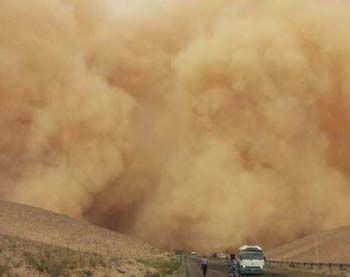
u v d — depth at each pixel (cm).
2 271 2148
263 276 3206
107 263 3053
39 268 2355
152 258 4194
